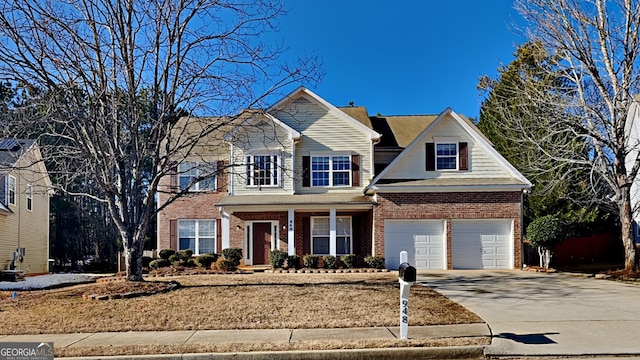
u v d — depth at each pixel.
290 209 23.11
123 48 14.68
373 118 29.00
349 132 24.75
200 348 8.76
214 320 10.93
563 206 26.55
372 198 23.25
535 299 13.66
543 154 23.78
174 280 17.02
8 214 23.33
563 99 21.05
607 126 20.11
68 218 40.22
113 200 15.05
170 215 25.70
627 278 18.00
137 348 8.82
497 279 18.19
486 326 10.29
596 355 8.39
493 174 22.83
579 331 9.91
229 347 8.79
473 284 16.73
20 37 13.37
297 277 18.23
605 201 23.38
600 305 12.73
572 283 17.02
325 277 18.19
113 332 10.20
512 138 24.70
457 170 22.88
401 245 22.14
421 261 22.05
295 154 24.55
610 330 9.99
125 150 15.60
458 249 22.02
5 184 23.31
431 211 22.02
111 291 13.65
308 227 24.84
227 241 23.95
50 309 12.21
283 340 9.24
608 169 20.66
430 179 22.75
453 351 8.56
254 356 8.39
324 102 24.67
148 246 41.97
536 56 22.58
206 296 13.39
